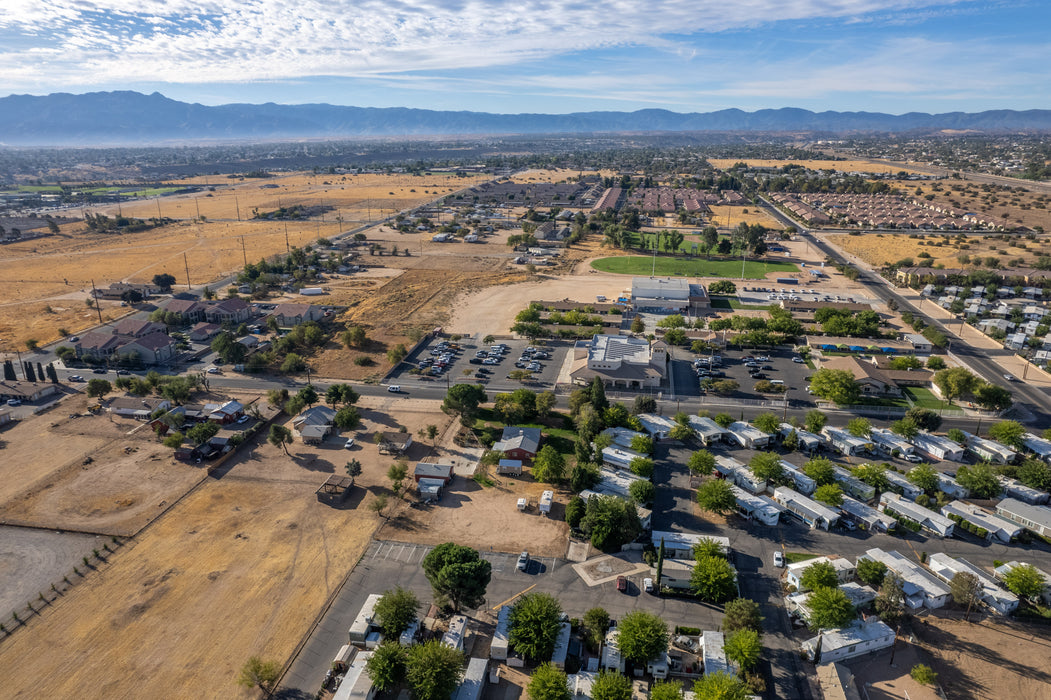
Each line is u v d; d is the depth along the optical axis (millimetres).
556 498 111188
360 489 112500
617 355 165500
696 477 117625
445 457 124188
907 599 85500
